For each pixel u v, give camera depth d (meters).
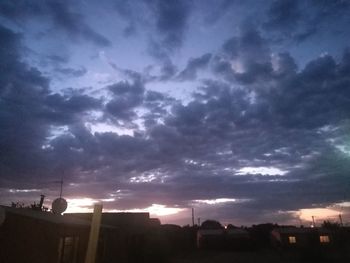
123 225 25.19
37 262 11.24
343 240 43.19
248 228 53.75
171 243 36.78
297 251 37.31
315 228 46.25
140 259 24.47
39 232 11.55
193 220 56.78
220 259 29.06
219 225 61.16
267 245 49.25
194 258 29.78
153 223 28.91
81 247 14.59
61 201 17.83
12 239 10.93
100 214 4.24
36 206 19.75
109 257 19.64
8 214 11.01
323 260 27.27
